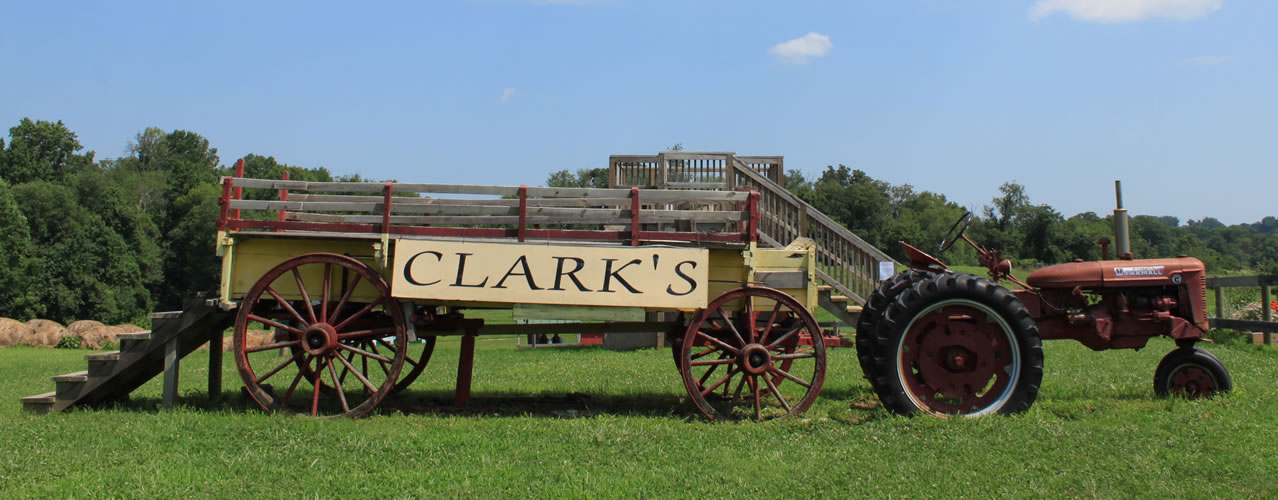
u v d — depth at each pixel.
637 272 7.41
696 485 5.27
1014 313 7.24
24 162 86.31
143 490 5.16
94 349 24.28
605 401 8.77
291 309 7.57
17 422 7.25
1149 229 69.25
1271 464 5.33
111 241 60.66
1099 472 5.30
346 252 7.75
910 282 7.74
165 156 119.62
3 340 24.36
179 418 7.22
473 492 5.11
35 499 5.04
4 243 57.34
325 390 9.06
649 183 13.01
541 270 7.41
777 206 12.23
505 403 8.58
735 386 9.81
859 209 80.69
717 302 7.51
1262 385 8.30
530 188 7.57
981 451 5.91
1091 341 8.06
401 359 7.50
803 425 7.04
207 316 8.21
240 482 5.35
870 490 5.12
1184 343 7.96
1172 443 5.91
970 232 31.11
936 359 7.48
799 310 7.52
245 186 7.66
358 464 5.81
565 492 5.10
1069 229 25.78
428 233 7.49
